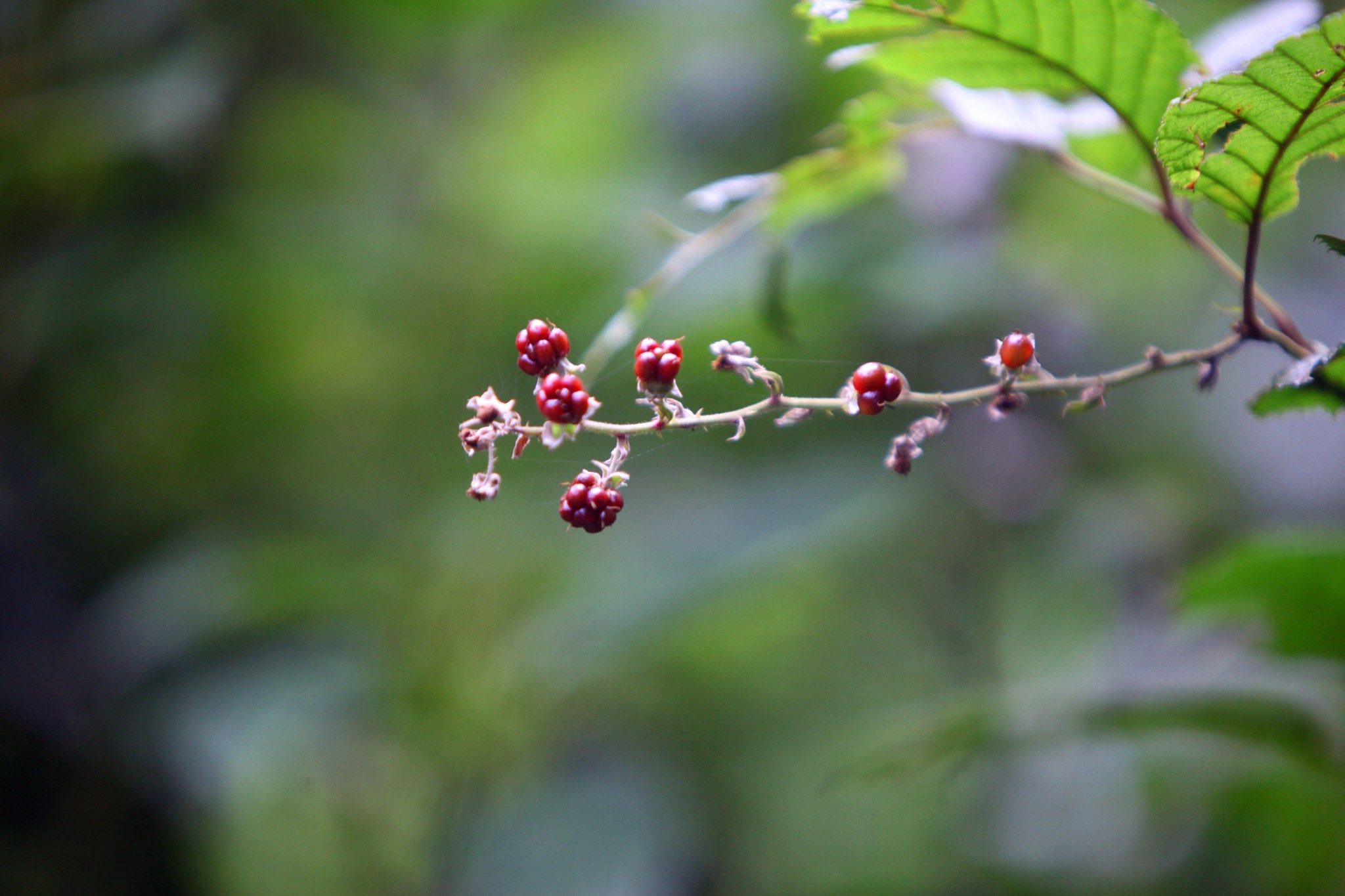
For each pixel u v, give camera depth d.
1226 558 1.46
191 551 2.58
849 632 3.19
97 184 2.65
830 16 1.17
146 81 2.41
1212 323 2.84
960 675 2.98
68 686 2.47
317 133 2.98
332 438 2.98
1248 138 1.01
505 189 3.12
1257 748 1.64
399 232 2.99
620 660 2.56
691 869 2.61
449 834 2.39
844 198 1.72
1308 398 1.17
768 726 3.10
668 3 3.18
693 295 2.57
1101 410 2.81
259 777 2.41
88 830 2.38
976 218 2.93
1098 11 1.12
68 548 2.60
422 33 2.87
